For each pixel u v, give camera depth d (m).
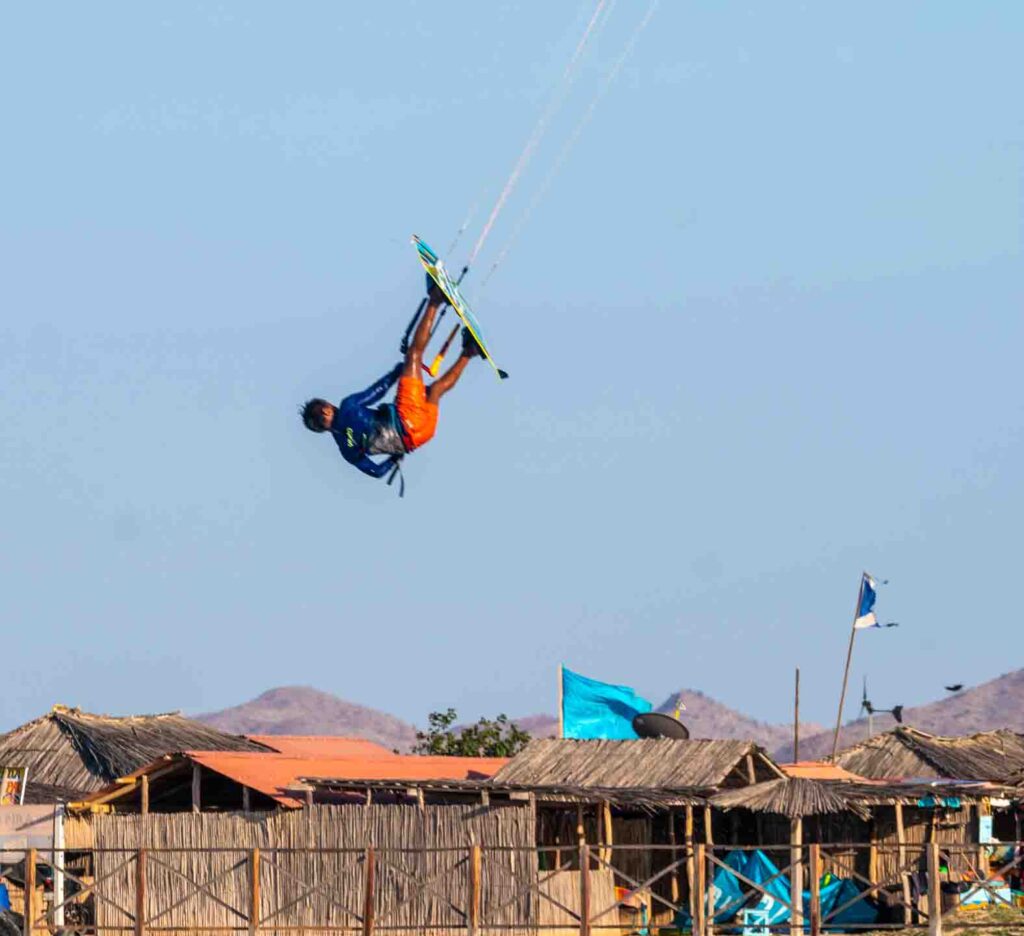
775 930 138.62
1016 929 134.62
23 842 160.75
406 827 141.25
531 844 136.50
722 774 146.00
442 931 137.75
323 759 164.00
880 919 146.25
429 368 93.19
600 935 137.00
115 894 148.00
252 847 144.25
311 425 93.19
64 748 191.88
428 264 90.19
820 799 138.25
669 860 151.12
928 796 148.75
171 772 159.38
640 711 177.38
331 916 141.00
